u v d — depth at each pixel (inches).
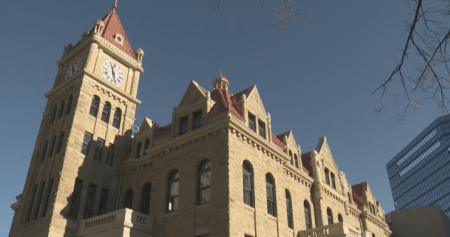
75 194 1199.6
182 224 968.9
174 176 1093.1
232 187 938.1
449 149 5334.6
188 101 1183.6
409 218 2156.7
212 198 946.1
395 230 2172.7
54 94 1501.0
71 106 1342.3
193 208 968.9
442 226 2027.6
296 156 1464.1
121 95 1513.3
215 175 971.3
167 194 1073.5
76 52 1529.3
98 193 1261.1
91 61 1422.2
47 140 1371.8
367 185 2017.7
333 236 1101.1
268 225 1039.0
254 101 1210.6
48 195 1182.9
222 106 1114.1
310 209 1370.6
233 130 1026.7
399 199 6638.8
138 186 1246.9
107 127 1402.6
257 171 1080.2
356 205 1793.8
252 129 1161.4
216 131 1032.8
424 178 5915.4
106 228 989.2
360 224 1722.4
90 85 1386.6
